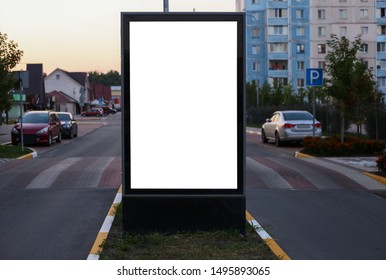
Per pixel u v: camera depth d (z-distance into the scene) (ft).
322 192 42.50
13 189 43.04
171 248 24.44
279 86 197.47
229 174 25.67
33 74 260.21
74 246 26.50
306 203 37.99
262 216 33.55
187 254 23.65
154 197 25.72
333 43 69.00
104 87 464.65
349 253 25.36
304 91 186.09
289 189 43.60
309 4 245.24
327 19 244.22
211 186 25.76
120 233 27.68
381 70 246.47
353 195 41.42
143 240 25.18
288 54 247.29
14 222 31.89
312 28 245.65
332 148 67.36
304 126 85.30
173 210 25.79
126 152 25.48
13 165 56.70
